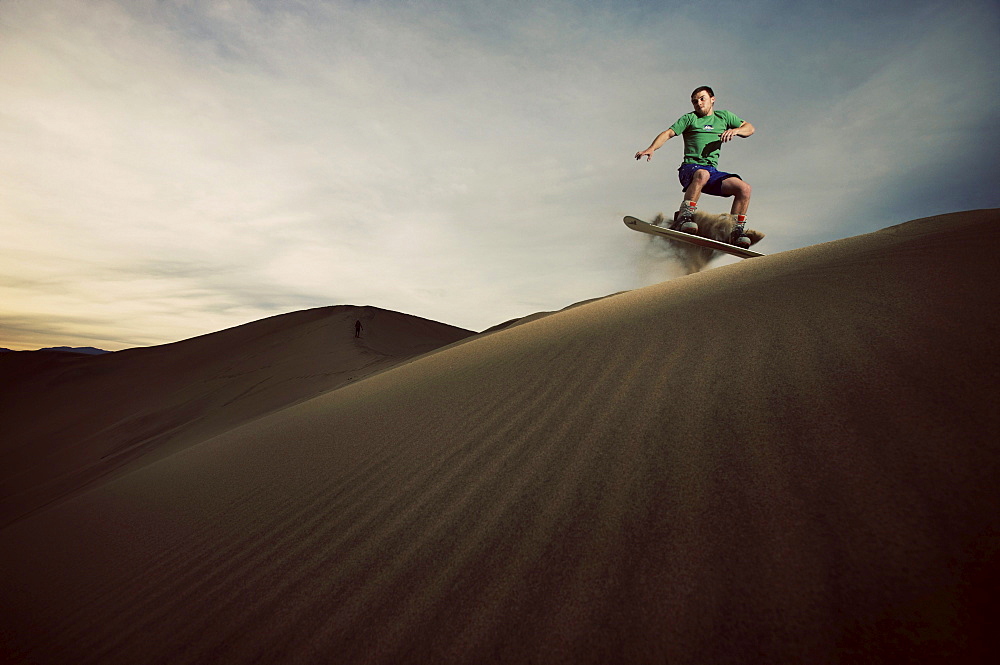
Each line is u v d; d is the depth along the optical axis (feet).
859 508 3.44
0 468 75.15
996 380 4.07
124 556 8.71
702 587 3.36
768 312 7.66
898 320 5.72
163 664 4.99
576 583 3.84
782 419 4.75
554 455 6.04
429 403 10.76
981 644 2.42
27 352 160.45
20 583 9.18
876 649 2.59
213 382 97.35
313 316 151.33
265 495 8.94
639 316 10.62
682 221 22.38
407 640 3.95
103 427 86.63
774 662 2.73
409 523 5.86
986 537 2.90
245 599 5.65
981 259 6.46
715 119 22.18
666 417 5.75
